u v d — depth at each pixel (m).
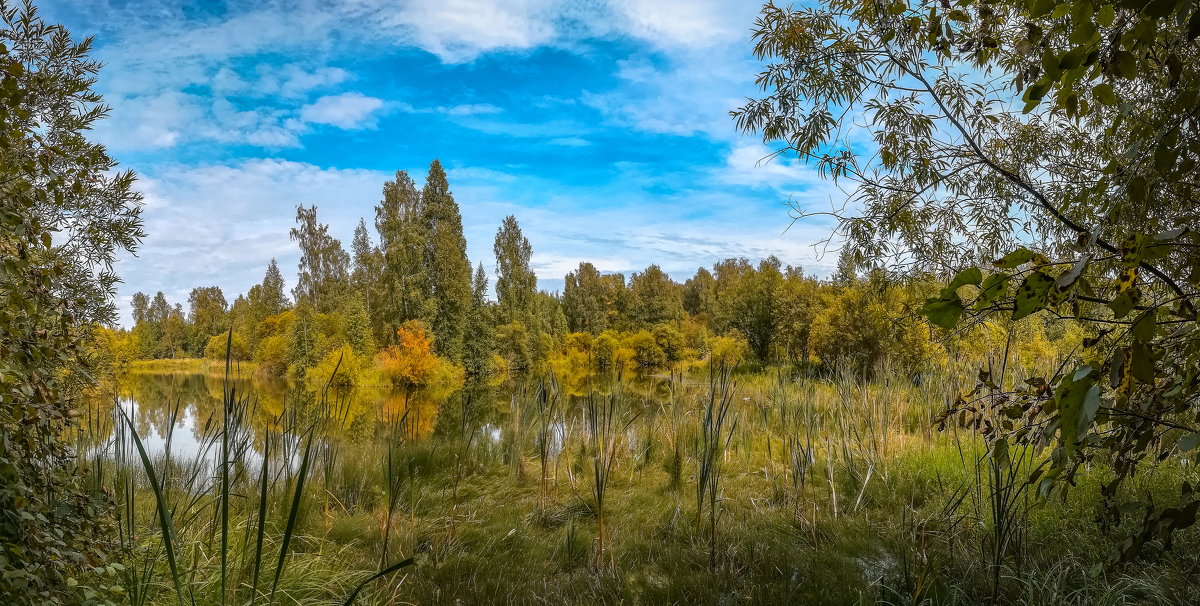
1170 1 1.13
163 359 67.88
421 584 3.96
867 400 7.36
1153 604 2.69
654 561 4.32
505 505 5.88
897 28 3.27
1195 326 1.31
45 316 2.57
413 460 6.87
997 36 2.84
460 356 35.97
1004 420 2.22
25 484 2.34
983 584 3.34
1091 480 3.94
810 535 4.57
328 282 48.66
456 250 37.47
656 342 35.41
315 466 6.43
